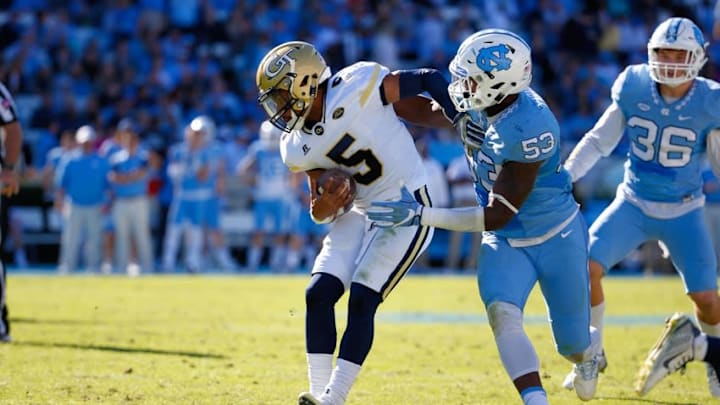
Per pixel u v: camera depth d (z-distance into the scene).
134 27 59.06
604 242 19.00
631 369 21.30
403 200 14.41
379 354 22.80
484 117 14.83
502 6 63.59
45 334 24.69
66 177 45.91
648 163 18.80
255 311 30.77
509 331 14.62
